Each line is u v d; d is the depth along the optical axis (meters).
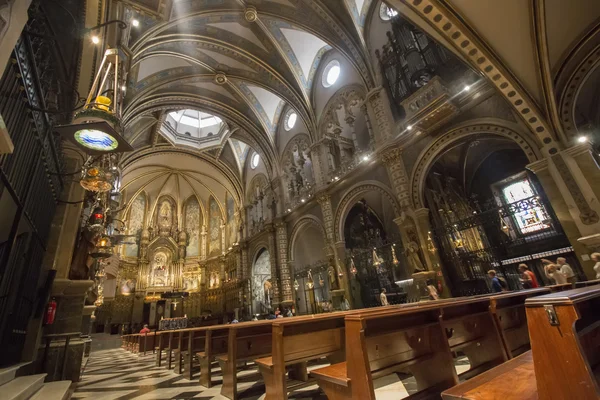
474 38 7.77
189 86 22.05
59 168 5.87
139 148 26.33
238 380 5.48
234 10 16.69
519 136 9.27
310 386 4.54
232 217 33.00
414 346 2.89
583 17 7.73
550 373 1.44
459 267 12.88
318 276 20.41
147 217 35.22
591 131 10.79
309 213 19.05
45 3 5.64
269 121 24.09
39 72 4.31
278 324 3.31
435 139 11.52
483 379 1.93
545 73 8.12
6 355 3.88
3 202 3.42
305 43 18.84
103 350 20.83
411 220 11.77
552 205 8.31
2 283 3.51
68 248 6.31
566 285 5.77
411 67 12.76
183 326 20.44
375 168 14.20
